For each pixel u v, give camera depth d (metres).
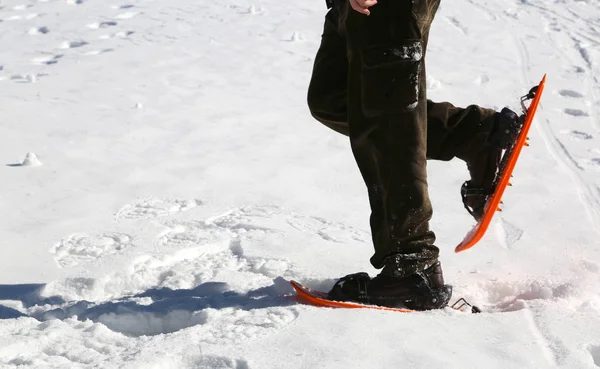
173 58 7.64
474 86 7.00
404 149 2.76
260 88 6.80
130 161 4.91
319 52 3.02
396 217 2.79
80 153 5.05
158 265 3.36
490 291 3.12
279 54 7.91
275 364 2.25
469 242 2.94
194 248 3.51
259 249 3.49
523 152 5.31
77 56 7.65
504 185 2.87
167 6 9.91
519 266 3.35
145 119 5.85
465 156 2.98
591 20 9.88
